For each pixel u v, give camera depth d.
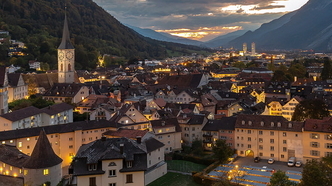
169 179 136.12
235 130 161.25
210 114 197.00
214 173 137.12
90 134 154.88
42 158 122.69
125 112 174.50
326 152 142.88
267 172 137.62
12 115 158.12
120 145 95.38
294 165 145.25
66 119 188.38
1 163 128.38
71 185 122.31
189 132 170.38
